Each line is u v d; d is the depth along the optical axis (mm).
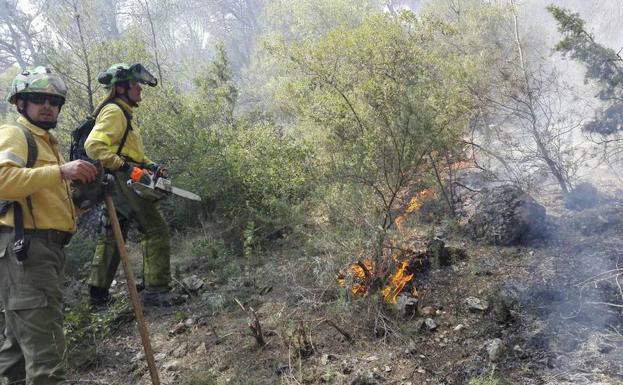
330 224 4352
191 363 3279
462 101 4828
